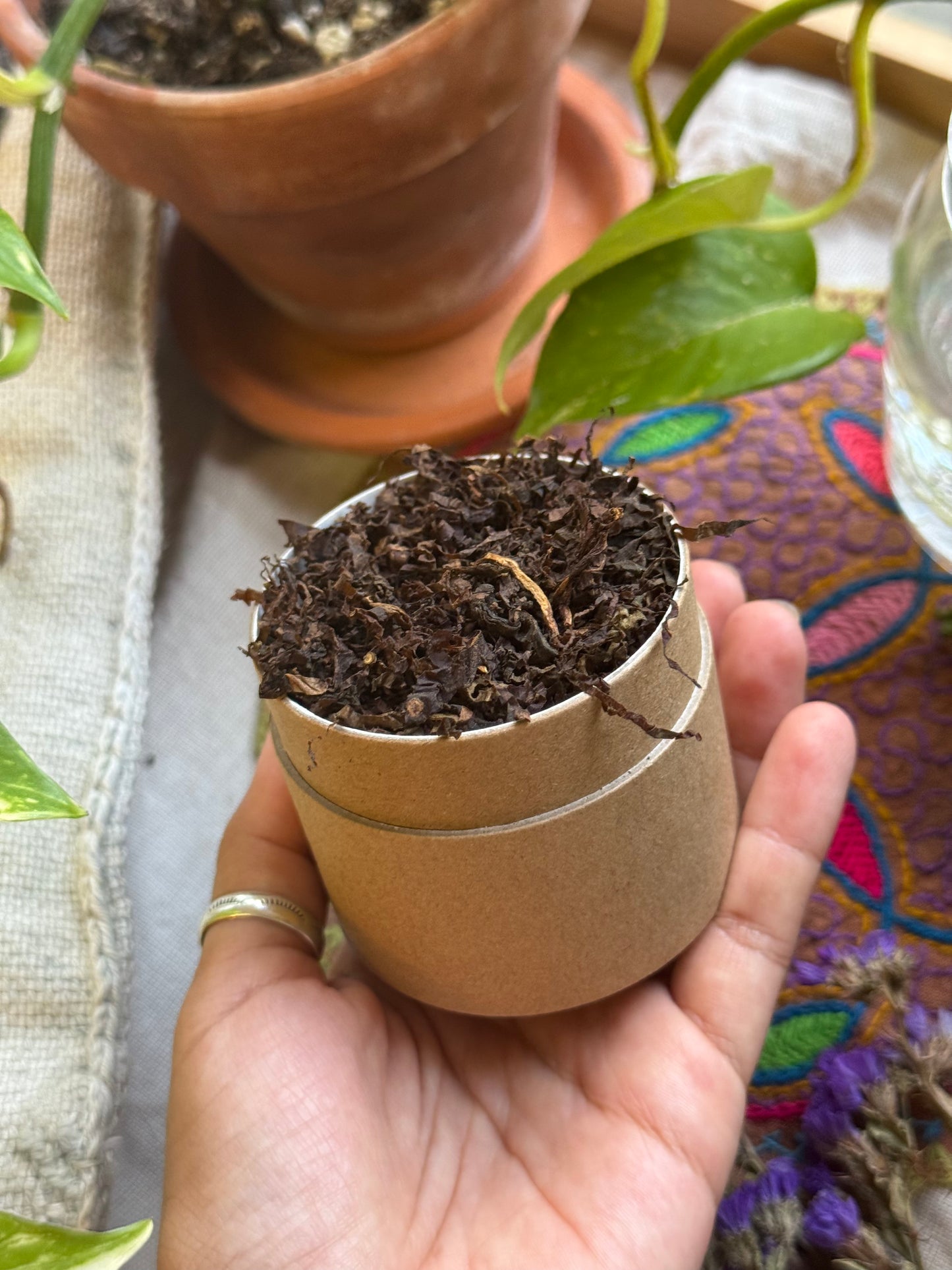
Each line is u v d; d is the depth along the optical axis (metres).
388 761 0.12
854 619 0.21
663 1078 0.17
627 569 0.14
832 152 0.26
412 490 0.16
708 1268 0.17
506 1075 0.18
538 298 0.17
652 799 0.13
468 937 0.14
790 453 0.23
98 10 0.15
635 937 0.15
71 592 0.21
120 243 0.25
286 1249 0.15
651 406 0.17
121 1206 0.19
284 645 0.13
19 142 0.25
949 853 0.19
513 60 0.18
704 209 0.17
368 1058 0.17
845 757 0.17
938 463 0.17
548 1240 0.16
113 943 0.19
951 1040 0.16
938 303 0.17
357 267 0.21
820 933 0.19
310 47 0.21
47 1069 0.18
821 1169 0.17
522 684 0.13
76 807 0.12
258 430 0.27
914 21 0.25
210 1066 0.16
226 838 0.19
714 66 0.18
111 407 0.23
